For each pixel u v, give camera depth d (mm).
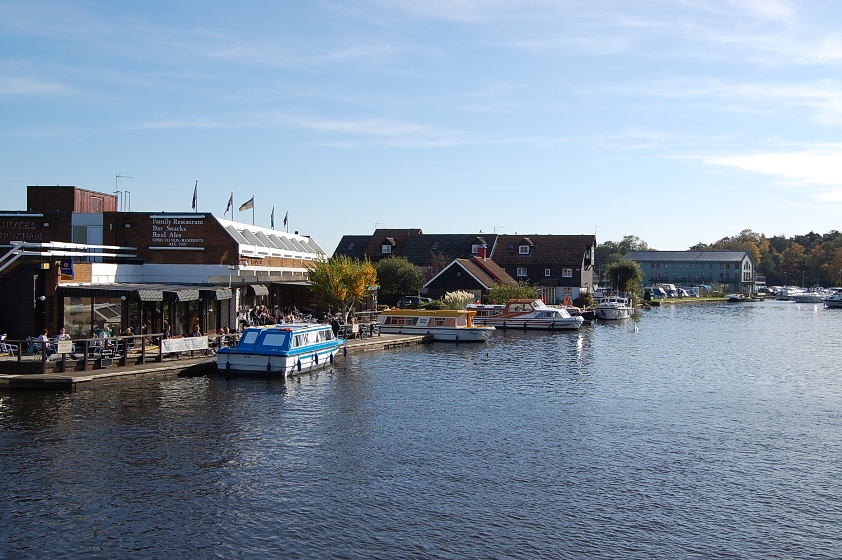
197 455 27297
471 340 65312
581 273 111250
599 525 21703
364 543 20219
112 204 58219
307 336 45656
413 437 30547
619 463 27484
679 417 35000
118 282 49719
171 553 19469
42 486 23828
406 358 53719
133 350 41062
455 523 21656
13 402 33938
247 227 59562
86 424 30734
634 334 77750
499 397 39031
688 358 56875
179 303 48906
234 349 42344
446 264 104375
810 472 26656
